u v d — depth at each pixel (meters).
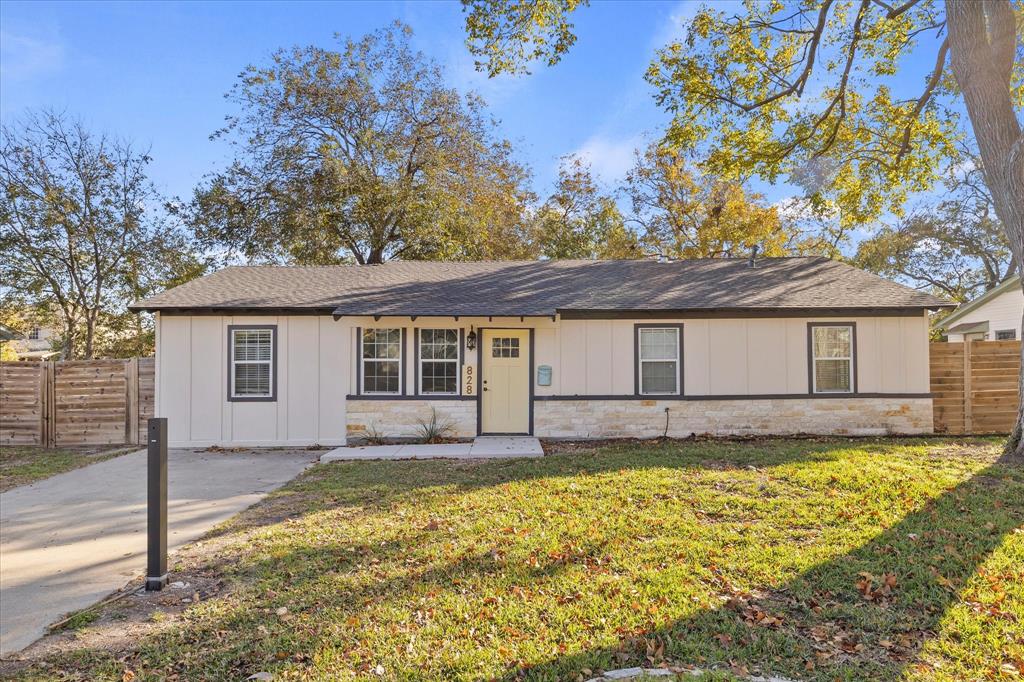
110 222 22.92
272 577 4.80
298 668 3.39
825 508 6.15
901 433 12.16
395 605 4.19
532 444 11.16
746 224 24.89
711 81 14.77
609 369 12.29
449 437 12.16
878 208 16.30
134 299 24.19
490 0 12.30
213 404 12.12
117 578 4.98
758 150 15.27
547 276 14.29
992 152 9.22
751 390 12.22
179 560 5.32
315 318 12.21
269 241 22.91
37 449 12.41
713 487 7.10
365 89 23.53
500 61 13.20
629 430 12.20
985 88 9.27
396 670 3.33
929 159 15.30
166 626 4.00
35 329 26.39
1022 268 8.69
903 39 14.18
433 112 24.12
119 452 11.77
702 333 12.25
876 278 13.50
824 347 12.29
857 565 4.64
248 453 11.45
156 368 12.10
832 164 15.67
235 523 6.48
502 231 27.53
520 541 5.40
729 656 3.40
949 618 3.81
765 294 12.55
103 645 3.76
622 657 3.42
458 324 12.16
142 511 7.30
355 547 5.45
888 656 3.40
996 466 8.01
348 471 9.19
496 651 3.50
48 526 6.67
